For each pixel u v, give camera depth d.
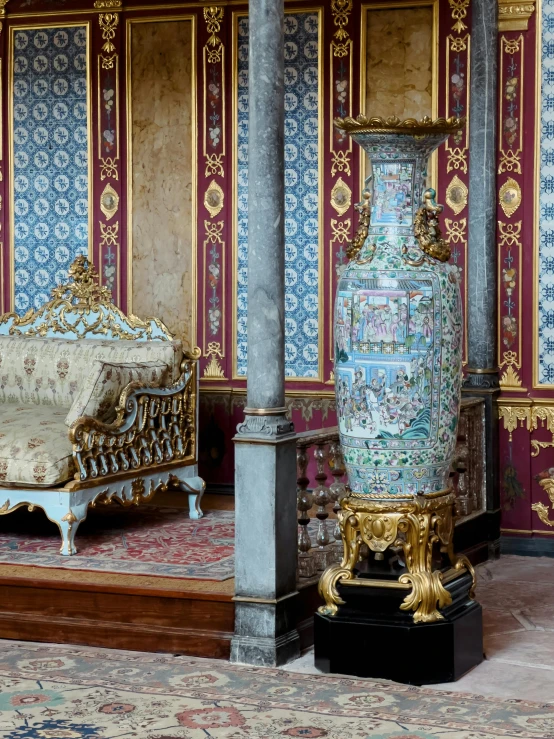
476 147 7.98
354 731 4.91
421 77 8.35
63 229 9.24
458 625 5.62
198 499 8.04
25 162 9.30
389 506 5.66
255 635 5.83
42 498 6.92
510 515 8.20
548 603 6.95
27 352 8.31
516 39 8.06
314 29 8.56
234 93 8.77
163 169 8.96
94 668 5.76
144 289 9.05
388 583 5.67
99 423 7.10
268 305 5.82
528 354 8.15
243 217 8.79
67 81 9.16
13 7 9.26
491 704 5.25
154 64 8.94
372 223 5.75
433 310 5.62
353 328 5.66
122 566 6.55
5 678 5.59
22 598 6.31
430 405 5.65
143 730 4.92
